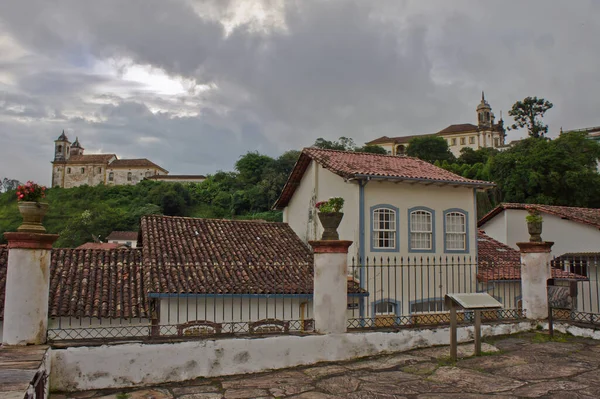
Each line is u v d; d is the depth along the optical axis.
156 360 6.59
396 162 19.53
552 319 9.34
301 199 20.19
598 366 7.08
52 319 11.88
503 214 24.28
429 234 17.06
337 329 7.73
